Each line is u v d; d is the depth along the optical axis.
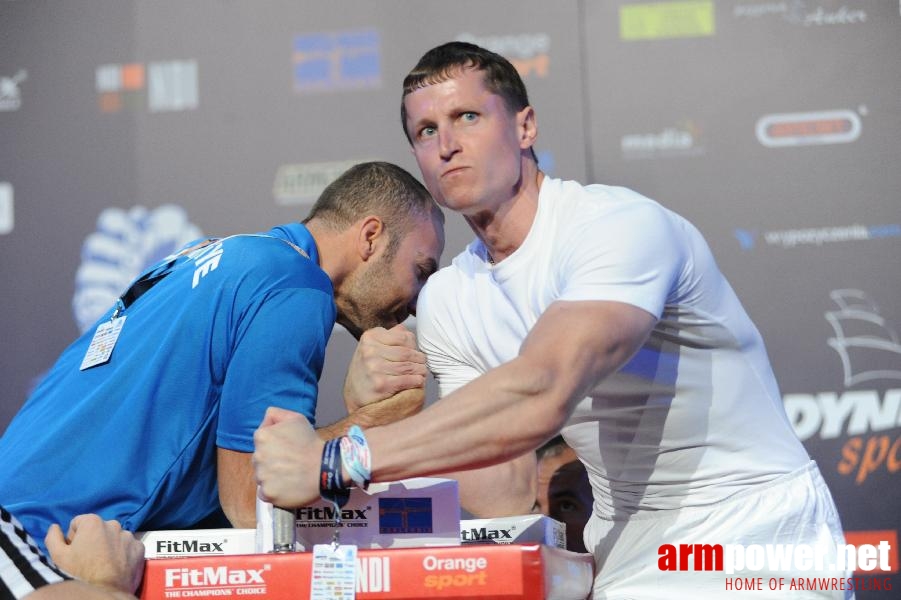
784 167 7.53
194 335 4.09
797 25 7.64
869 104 7.54
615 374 3.81
